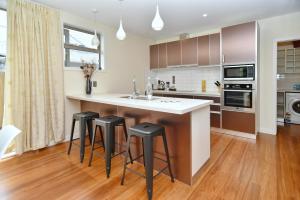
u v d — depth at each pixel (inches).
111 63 160.2
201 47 159.9
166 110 67.7
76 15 131.6
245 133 136.0
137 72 188.1
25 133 106.0
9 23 97.9
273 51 139.3
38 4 110.4
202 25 155.3
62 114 123.3
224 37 140.8
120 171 86.7
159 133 71.8
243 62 132.6
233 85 139.2
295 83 197.5
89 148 116.1
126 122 99.7
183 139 75.7
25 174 83.7
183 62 173.3
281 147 115.2
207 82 176.2
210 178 79.9
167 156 76.2
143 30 169.9
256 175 81.5
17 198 67.1
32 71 106.5
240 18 139.3
